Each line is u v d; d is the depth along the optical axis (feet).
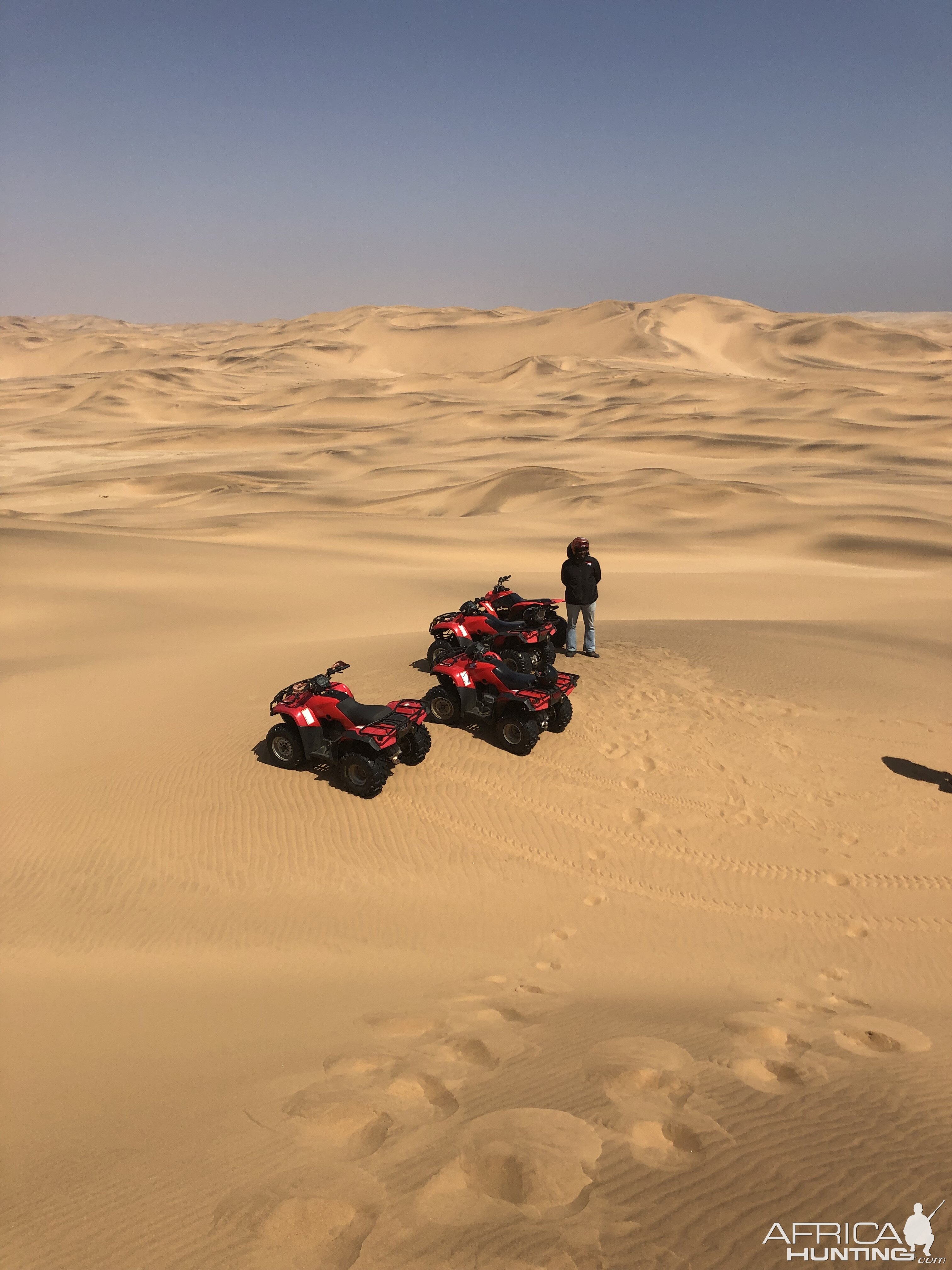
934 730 39.19
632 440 389.19
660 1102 15.99
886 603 89.30
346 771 32.40
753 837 31.22
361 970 23.40
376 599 81.97
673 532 173.06
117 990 21.54
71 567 88.28
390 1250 11.73
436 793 32.81
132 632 64.85
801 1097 16.58
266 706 40.47
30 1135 15.19
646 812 32.22
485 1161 13.75
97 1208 12.91
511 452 390.21
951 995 23.54
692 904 27.84
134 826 30.68
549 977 23.39
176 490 311.06
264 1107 15.83
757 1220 12.28
